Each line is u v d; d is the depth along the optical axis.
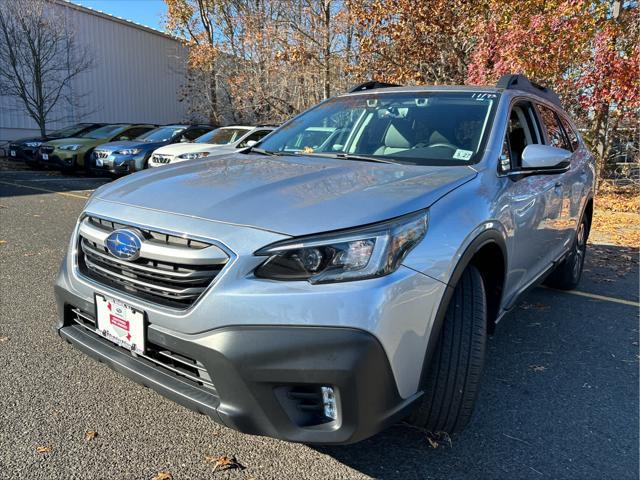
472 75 11.45
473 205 2.44
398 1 12.82
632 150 12.47
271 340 1.89
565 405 2.96
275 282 1.93
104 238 2.31
